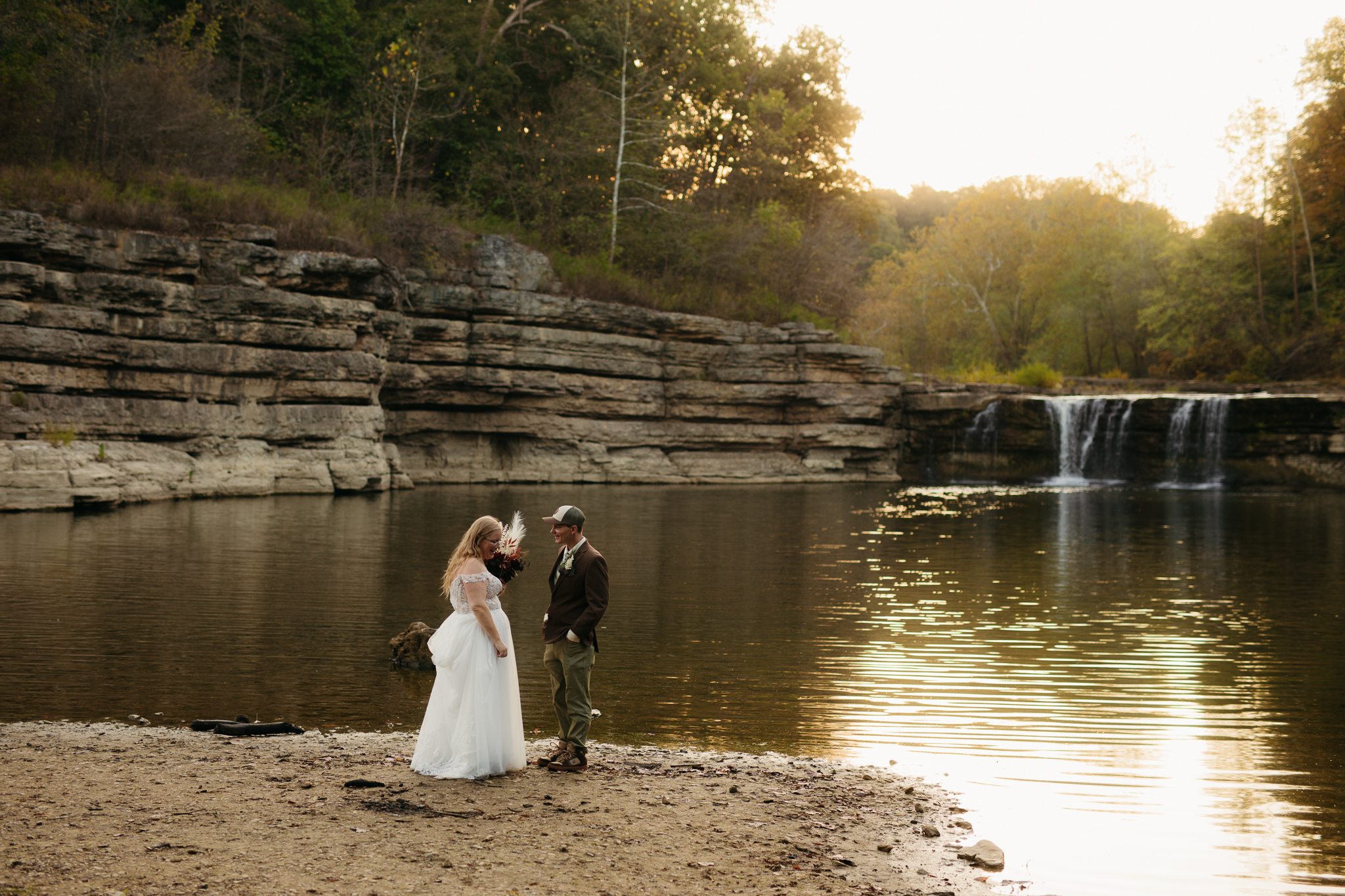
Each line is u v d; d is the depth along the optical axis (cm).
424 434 3684
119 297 2625
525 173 4709
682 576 1605
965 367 7519
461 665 593
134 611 1191
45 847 442
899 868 478
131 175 3116
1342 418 3725
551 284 3906
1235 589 1523
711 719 809
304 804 522
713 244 4822
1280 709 852
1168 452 4097
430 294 3544
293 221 3156
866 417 4312
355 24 4528
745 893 432
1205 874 495
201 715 781
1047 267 7125
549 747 696
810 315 4828
